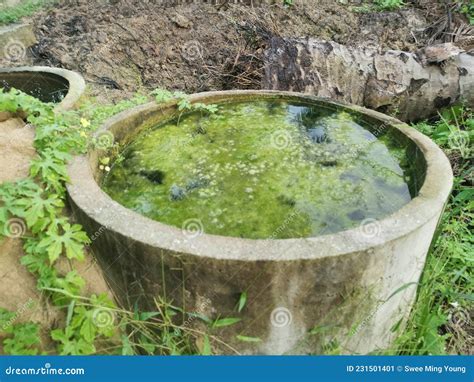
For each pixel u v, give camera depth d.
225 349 2.21
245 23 5.48
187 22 5.31
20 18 5.24
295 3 6.23
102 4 5.48
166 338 2.20
